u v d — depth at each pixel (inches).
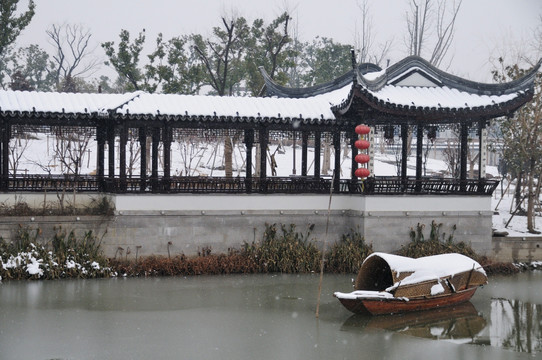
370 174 1382.9
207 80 2308.1
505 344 962.1
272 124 1416.1
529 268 1493.6
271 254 1360.7
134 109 1322.6
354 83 1325.0
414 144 2974.9
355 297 1027.9
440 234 1424.7
